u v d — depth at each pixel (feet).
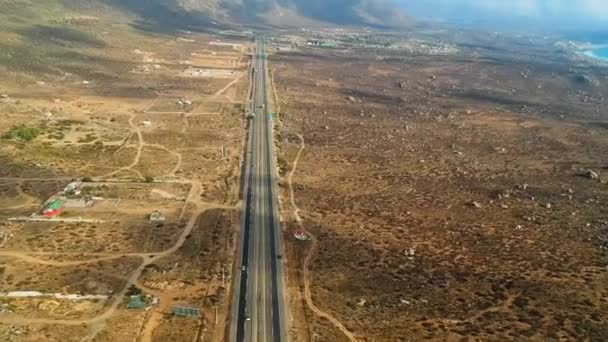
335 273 412.77
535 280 401.29
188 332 331.98
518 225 514.68
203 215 509.35
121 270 401.08
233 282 395.14
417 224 512.22
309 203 557.33
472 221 524.93
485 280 401.70
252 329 339.16
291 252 444.96
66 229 462.60
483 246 465.06
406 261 432.66
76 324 330.95
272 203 548.72
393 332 334.24
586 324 340.80
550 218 539.29
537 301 370.32
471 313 356.79
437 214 541.34
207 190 573.74
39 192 533.96
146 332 328.49
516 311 358.23
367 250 451.94
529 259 439.22
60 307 348.18
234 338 329.52
